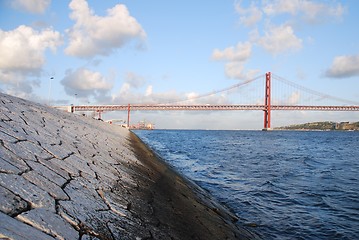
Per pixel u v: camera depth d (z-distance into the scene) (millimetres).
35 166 3246
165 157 18266
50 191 2768
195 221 4066
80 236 2268
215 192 8289
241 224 5508
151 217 3420
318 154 23625
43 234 2018
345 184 10062
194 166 14336
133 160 7434
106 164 5281
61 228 2227
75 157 4648
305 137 65375
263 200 7566
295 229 5434
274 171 13117
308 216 6250
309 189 9078
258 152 24672
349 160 19047
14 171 2795
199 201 5664
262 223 5719
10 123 4645
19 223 1993
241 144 37000
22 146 3730
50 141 4875
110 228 2652
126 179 4785
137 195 4074
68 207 2633
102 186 3789
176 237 3188
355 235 5188
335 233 5266
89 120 16531
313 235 5164
